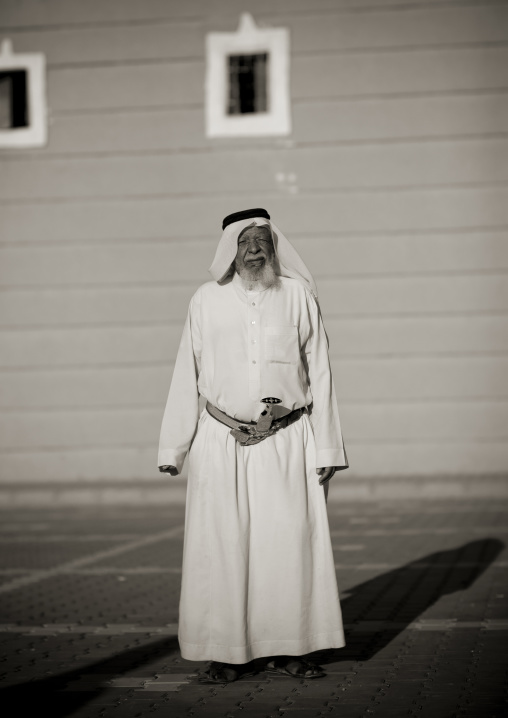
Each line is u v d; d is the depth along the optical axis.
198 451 4.63
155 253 13.62
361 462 13.28
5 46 13.82
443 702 4.17
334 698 4.27
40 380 13.75
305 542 4.55
